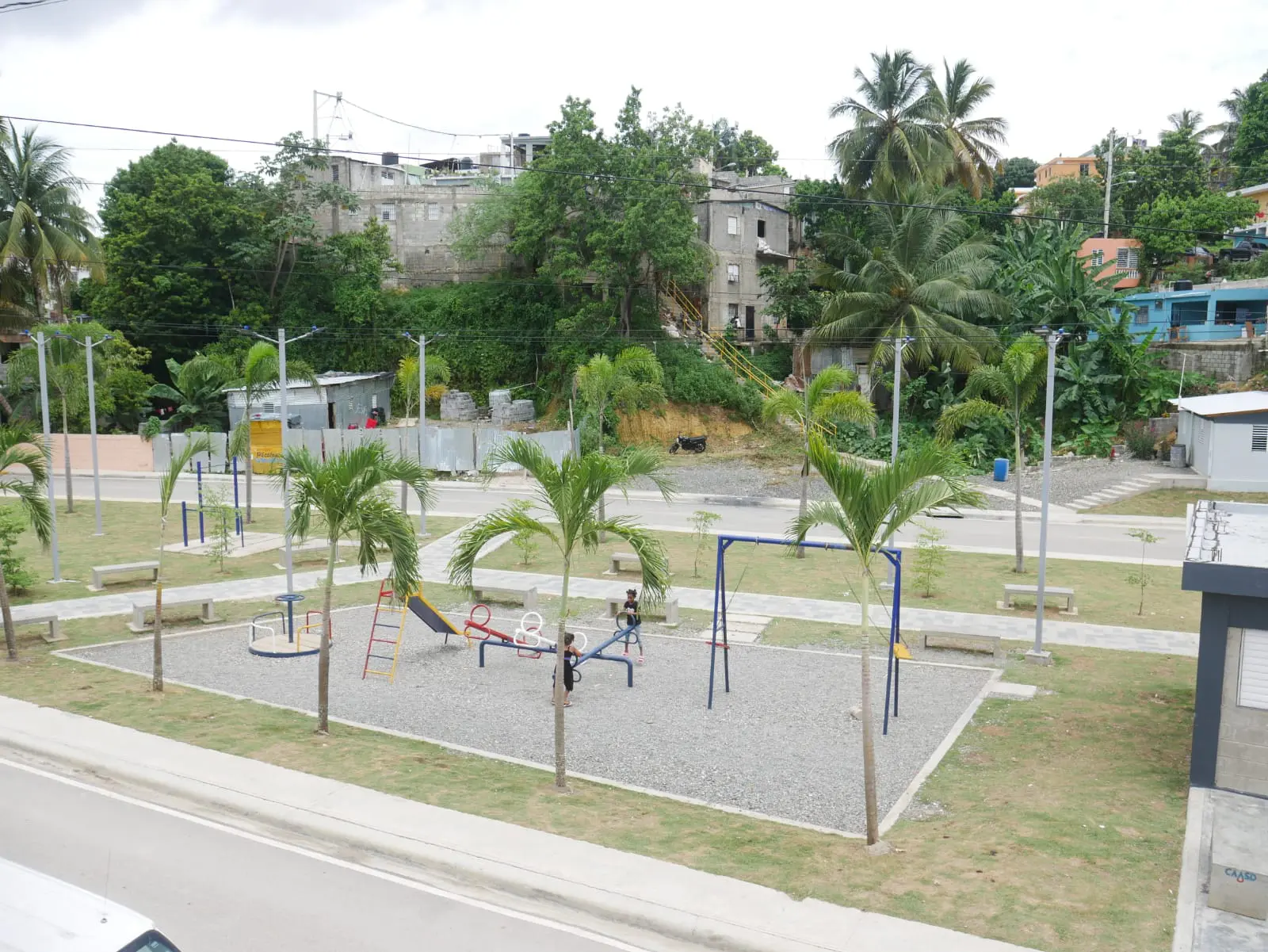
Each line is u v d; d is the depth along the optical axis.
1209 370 46.03
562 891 8.99
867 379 48.94
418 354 54.94
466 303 55.34
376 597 23.17
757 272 58.06
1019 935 8.12
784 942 8.09
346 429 44.34
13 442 19.11
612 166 48.50
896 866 9.59
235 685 16.31
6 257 46.50
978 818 10.90
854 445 46.62
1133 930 8.22
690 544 29.34
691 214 50.34
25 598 22.36
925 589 23.45
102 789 11.48
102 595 22.84
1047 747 13.36
